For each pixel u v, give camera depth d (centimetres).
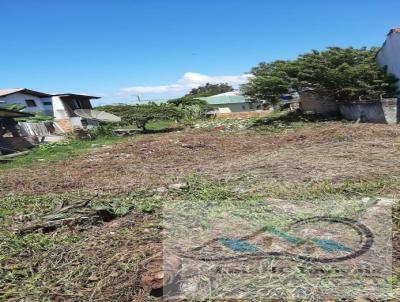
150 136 2216
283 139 1459
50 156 1622
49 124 2961
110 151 1588
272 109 3744
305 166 827
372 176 693
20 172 1205
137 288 363
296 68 2098
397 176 683
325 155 951
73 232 529
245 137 1702
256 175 793
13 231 545
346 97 2159
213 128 2286
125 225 541
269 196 618
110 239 488
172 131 2564
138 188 781
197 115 3438
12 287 386
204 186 736
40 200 744
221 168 928
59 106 4112
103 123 2802
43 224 561
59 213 614
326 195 593
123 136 2453
